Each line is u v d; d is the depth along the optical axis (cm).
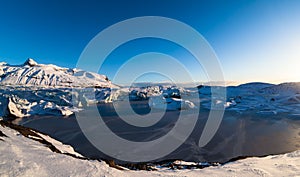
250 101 7762
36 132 1650
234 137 2923
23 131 1385
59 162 689
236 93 9825
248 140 2775
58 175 575
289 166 947
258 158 1317
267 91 9631
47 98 7850
